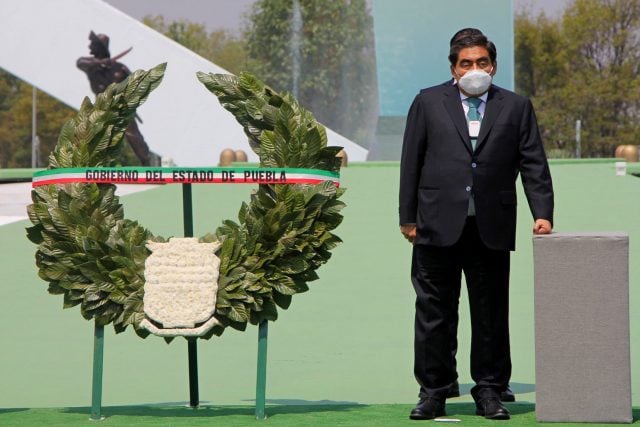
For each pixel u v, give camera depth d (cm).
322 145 817
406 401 946
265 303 808
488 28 3428
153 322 798
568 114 8800
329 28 8450
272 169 806
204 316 791
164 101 4419
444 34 3422
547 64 8794
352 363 1115
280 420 799
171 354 1167
